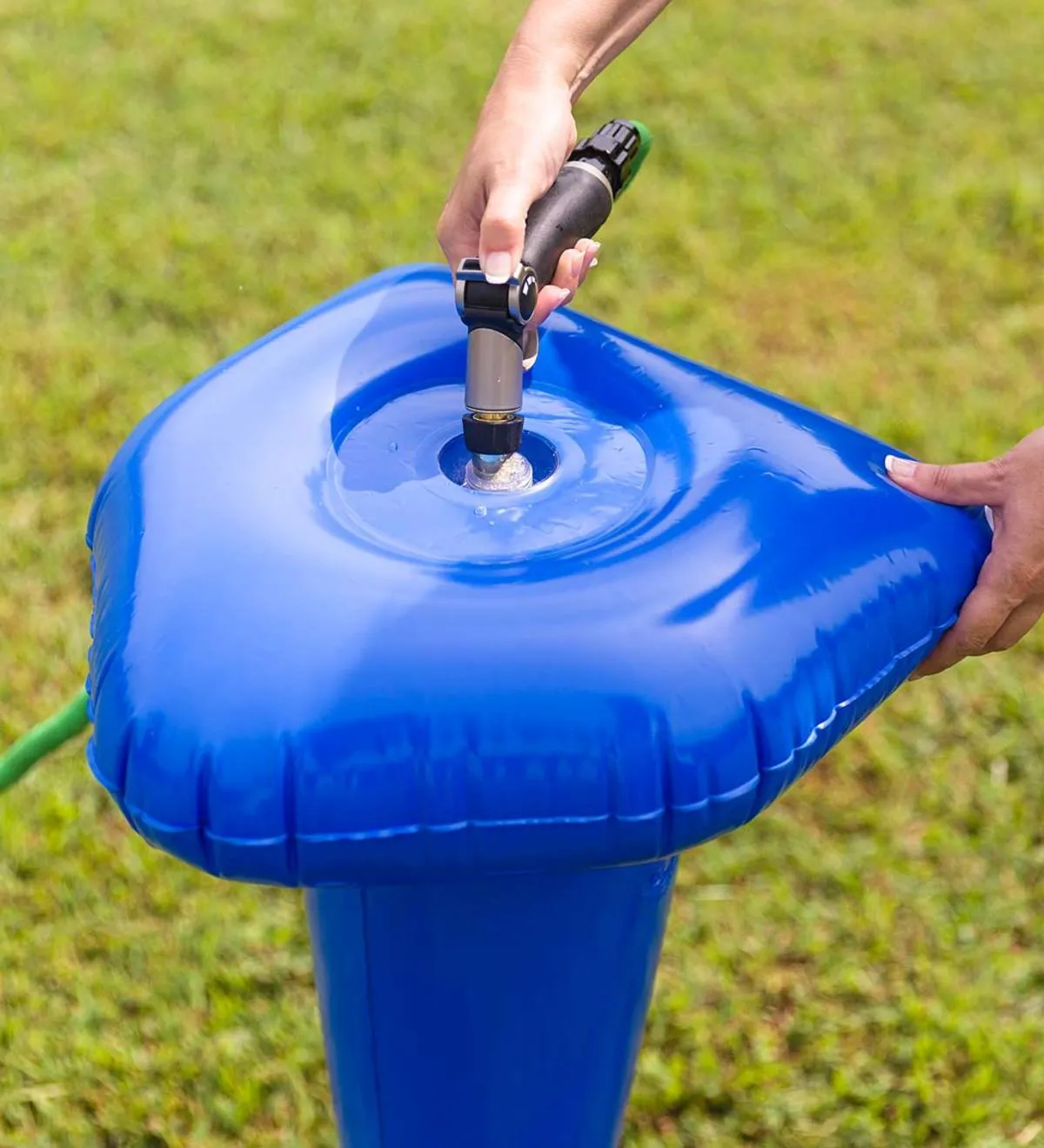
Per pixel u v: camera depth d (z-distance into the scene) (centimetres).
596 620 102
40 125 452
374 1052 138
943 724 247
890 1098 194
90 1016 200
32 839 222
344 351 136
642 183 424
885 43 529
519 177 121
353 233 393
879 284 379
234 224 396
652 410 133
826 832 231
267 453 123
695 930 214
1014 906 218
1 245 384
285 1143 188
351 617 102
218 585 105
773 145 452
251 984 206
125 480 122
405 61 503
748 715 100
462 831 97
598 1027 138
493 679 98
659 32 528
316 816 96
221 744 95
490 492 121
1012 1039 199
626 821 98
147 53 506
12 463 299
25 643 256
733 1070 198
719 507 115
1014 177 434
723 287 374
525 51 134
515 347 115
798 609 108
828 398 326
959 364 345
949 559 122
